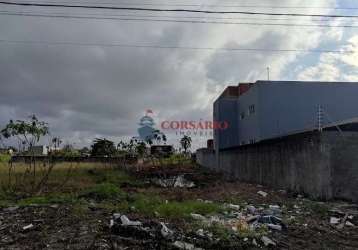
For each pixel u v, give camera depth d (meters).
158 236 7.82
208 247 7.59
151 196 15.52
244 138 34.34
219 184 22.44
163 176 27.17
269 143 20.42
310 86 29.25
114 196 14.83
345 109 29.12
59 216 9.92
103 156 42.56
